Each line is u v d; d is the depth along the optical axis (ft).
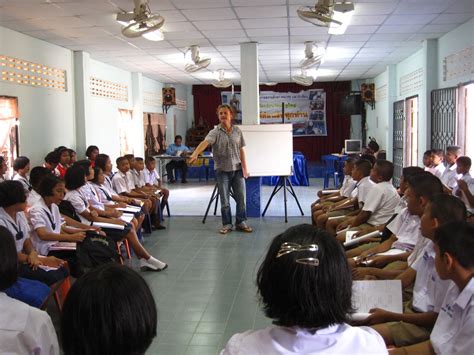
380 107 42.80
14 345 5.74
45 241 12.39
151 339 3.56
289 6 18.95
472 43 21.20
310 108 52.01
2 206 10.58
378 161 13.09
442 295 6.85
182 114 51.85
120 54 29.30
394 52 30.55
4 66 21.16
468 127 23.09
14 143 21.68
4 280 6.07
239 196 21.74
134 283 3.49
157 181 24.73
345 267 3.90
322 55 27.66
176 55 30.14
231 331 11.02
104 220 15.28
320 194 20.13
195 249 18.60
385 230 11.03
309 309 3.76
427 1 18.40
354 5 18.95
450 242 5.46
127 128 37.50
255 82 26.09
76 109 27.86
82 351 3.36
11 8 18.26
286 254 3.85
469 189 18.02
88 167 17.66
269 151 24.18
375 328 6.85
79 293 3.39
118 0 17.49
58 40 24.41
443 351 5.57
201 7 18.93
